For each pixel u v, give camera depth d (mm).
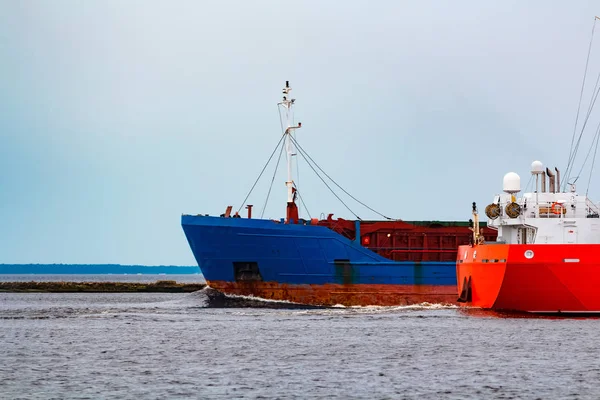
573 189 70500
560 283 63031
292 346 51094
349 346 51000
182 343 52562
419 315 69875
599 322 62344
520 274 63375
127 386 38812
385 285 79938
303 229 79312
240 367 43688
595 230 67188
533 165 71188
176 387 38594
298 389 38219
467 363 44875
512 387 38719
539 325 60594
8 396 36750
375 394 37250
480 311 68812
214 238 80250
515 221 68625
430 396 36906
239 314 72500
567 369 43094
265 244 79312
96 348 50531
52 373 42062
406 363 44906
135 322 65812
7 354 48219
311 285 80062
